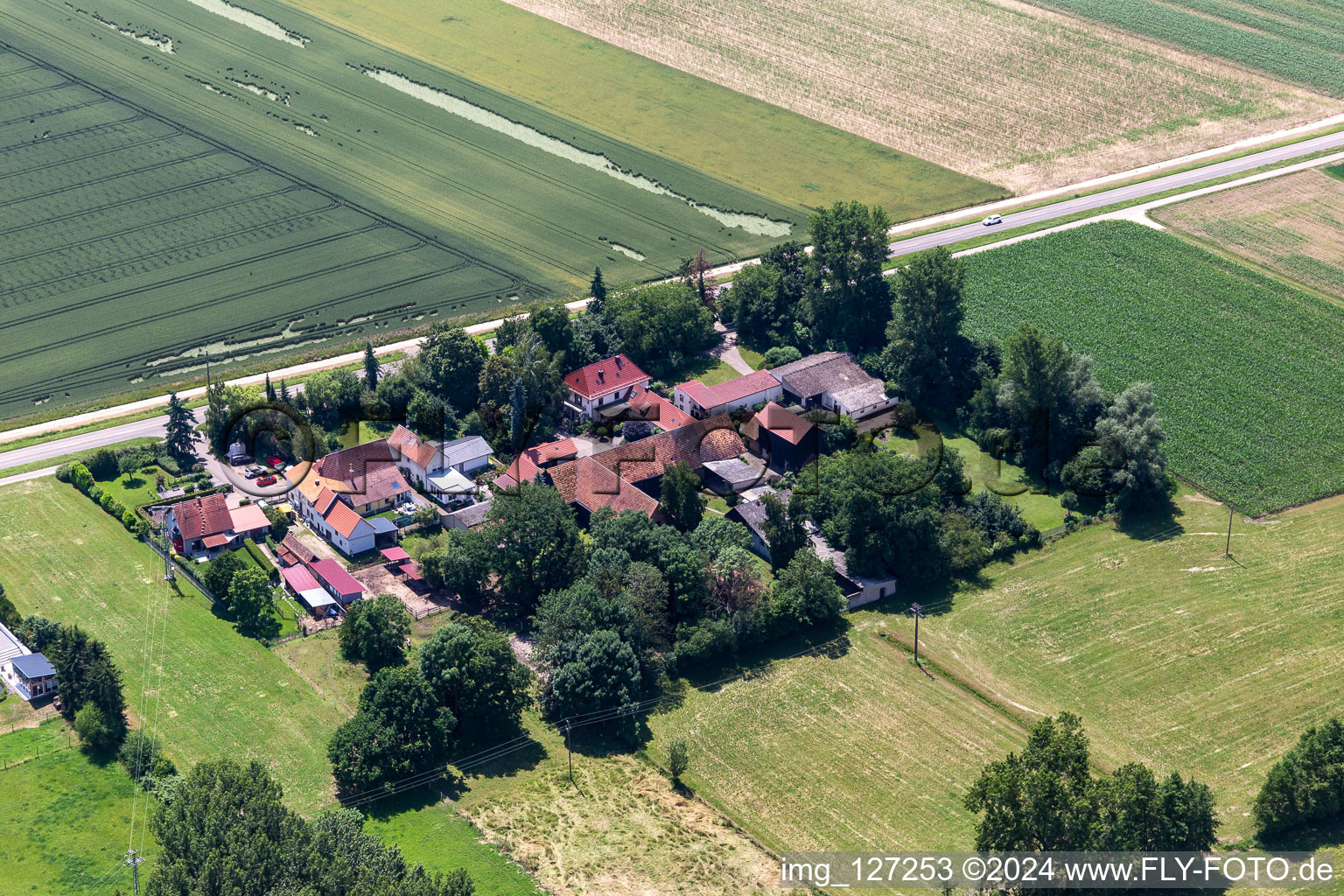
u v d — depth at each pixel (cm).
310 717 16125
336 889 12656
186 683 16550
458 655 15875
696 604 17712
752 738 16150
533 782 15350
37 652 16725
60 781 14975
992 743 16038
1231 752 15838
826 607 17825
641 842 14500
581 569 17925
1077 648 17650
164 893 12556
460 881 12862
